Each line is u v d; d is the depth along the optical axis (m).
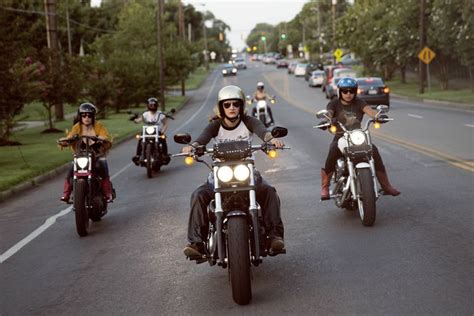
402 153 15.76
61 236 9.32
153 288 6.48
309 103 44.31
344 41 70.31
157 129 15.30
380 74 65.19
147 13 70.25
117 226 9.70
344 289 6.02
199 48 74.25
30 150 21.83
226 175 5.96
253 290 6.19
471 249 7.11
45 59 29.20
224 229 6.09
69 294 6.47
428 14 49.94
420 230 8.11
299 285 6.24
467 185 10.98
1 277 7.33
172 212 10.52
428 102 39.19
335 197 9.30
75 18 77.12
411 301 5.57
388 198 10.34
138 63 48.69
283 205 10.36
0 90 21.53
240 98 6.33
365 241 7.75
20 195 13.87
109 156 20.55
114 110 47.47
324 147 18.55
